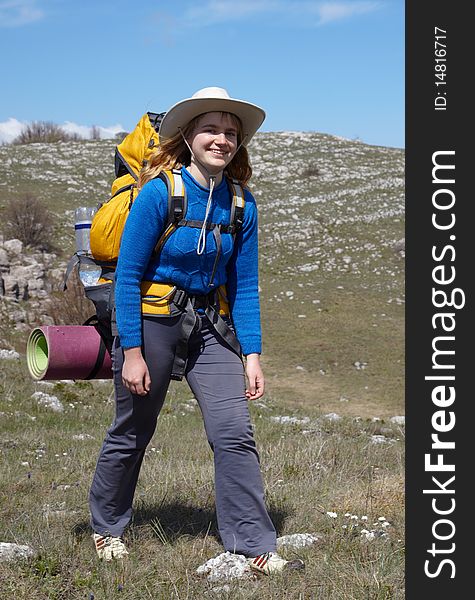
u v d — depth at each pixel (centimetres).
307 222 4400
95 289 412
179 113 383
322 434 1002
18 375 1338
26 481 628
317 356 2777
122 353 397
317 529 473
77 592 369
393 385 2491
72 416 1046
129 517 428
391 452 809
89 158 5722
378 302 3409
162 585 376
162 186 385
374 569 392
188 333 395
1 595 361
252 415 1228
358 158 5888
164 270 393
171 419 1088
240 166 416
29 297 2917
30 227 3772
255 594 363
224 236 398
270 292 3547
